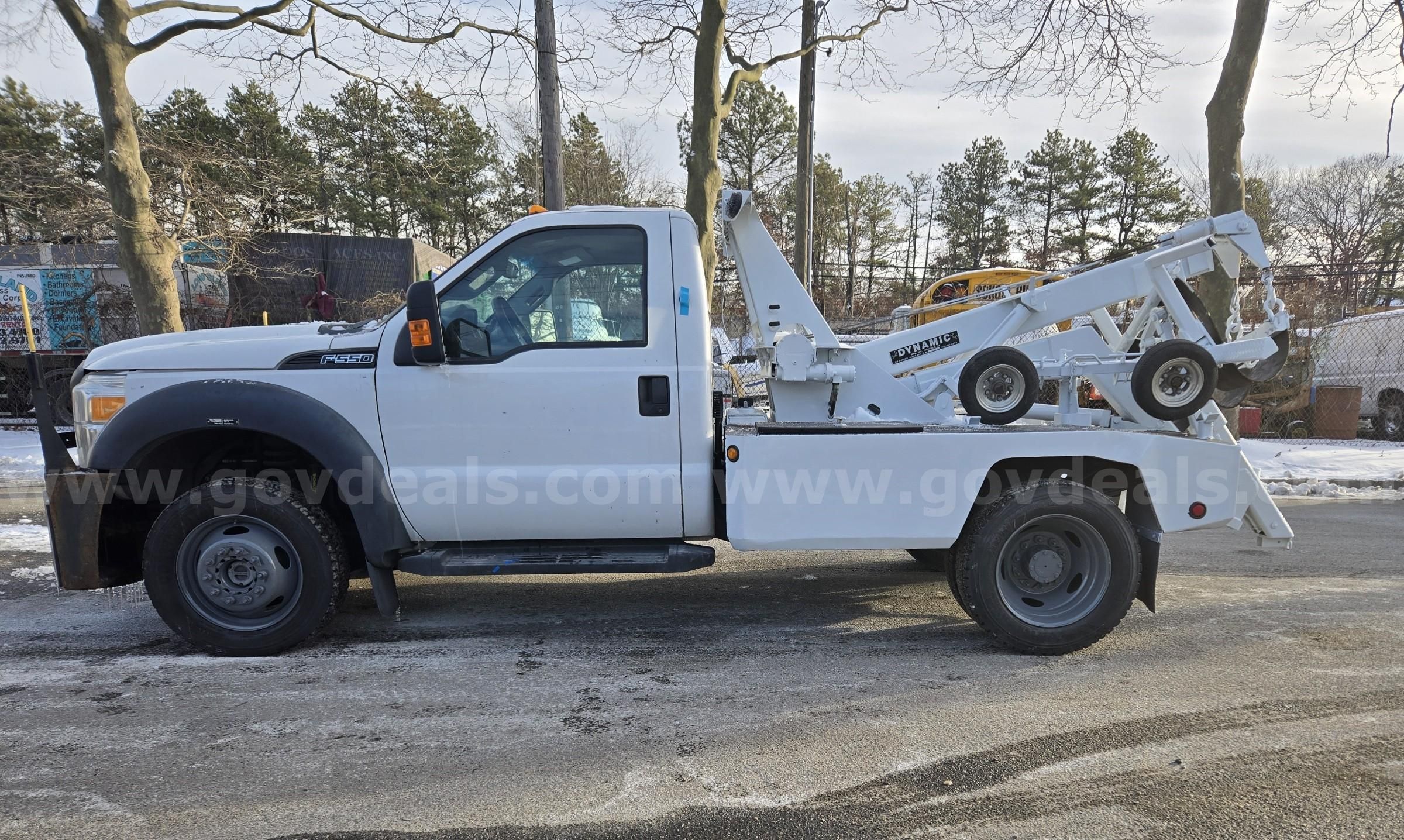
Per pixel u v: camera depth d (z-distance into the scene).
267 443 3.97
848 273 41.09
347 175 27.02
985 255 43.59
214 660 3.66
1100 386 4.52
